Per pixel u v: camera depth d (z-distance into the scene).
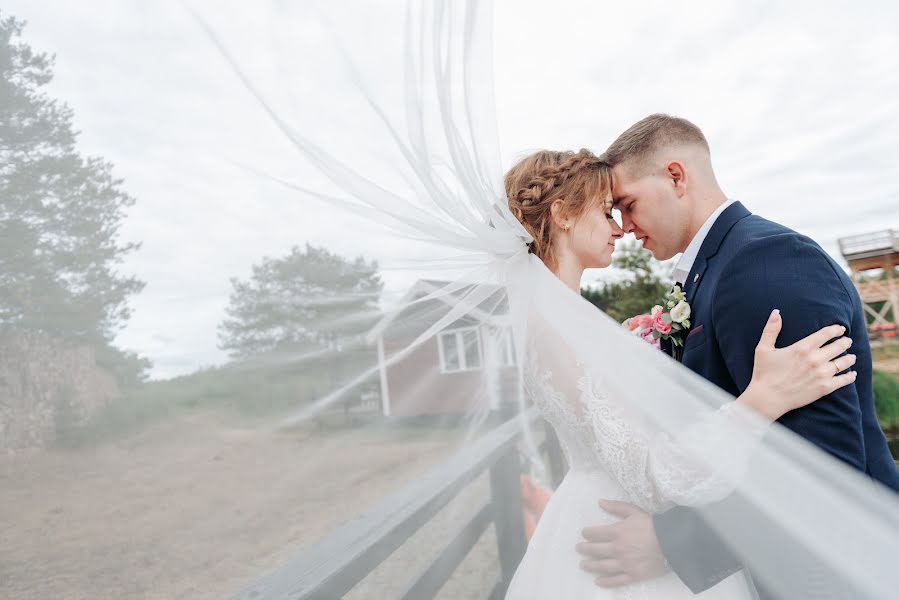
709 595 1.32
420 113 1.04
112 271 0.63
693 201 1.74
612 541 1.34
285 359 0.82
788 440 1.13
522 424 1.62
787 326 1.28
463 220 1.26
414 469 1.15
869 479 1.19
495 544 2.13
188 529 0.65
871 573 1.02
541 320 1.42
